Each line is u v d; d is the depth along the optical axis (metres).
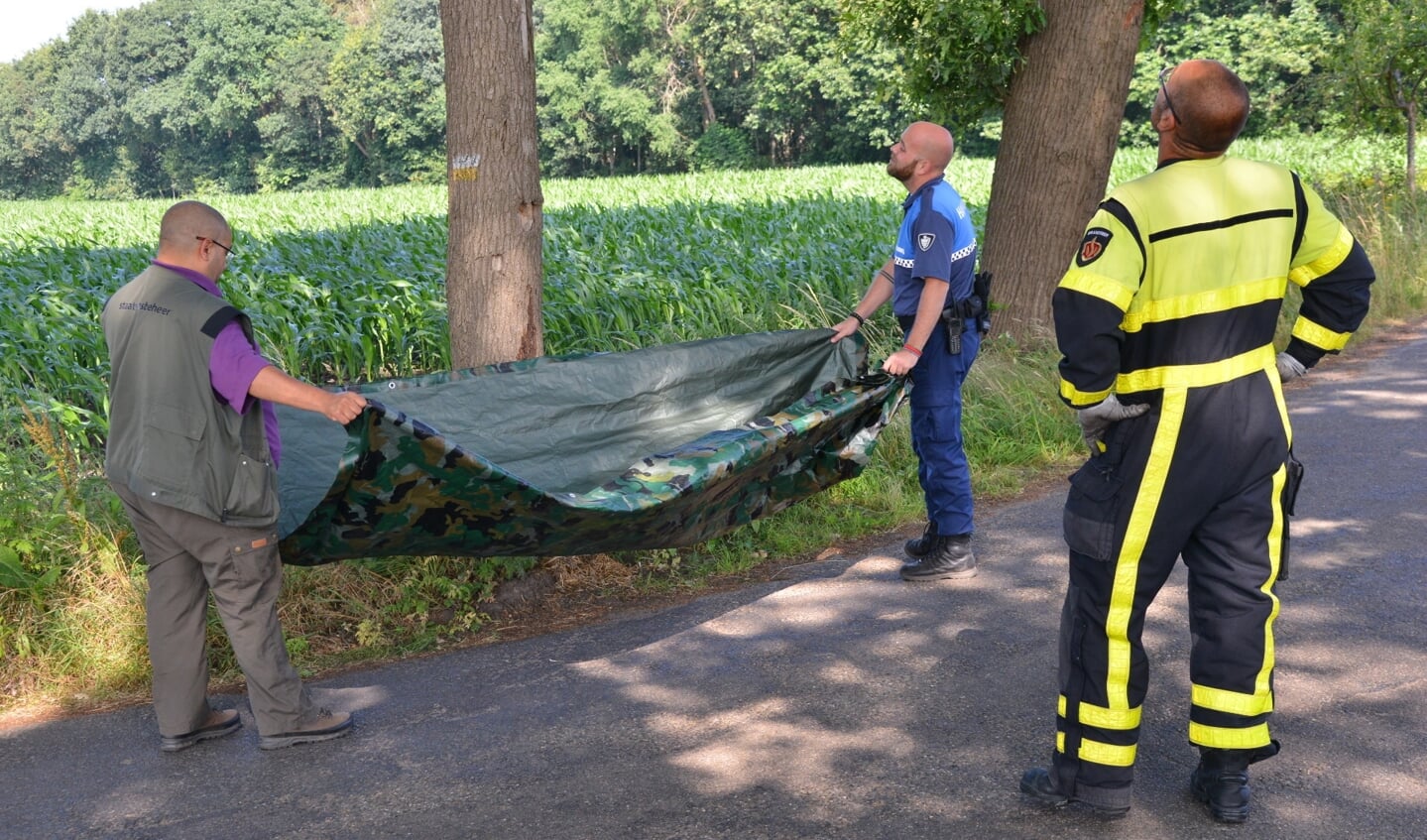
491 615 4.19
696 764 2.96
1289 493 2.54
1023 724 3.12
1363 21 16.75
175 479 2.89
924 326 4.05
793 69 62.28
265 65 85.38
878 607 4.09
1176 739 3.01
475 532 3.46
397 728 3.25
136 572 3.94
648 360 4.67
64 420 5.18
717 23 64.75
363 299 8.06
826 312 8.15
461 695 3.47
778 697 3.36
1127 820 2.62
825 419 4.17
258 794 2.88
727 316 8.25
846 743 3.05
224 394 2.88
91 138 95.56
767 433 4.05
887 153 63.91
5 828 2.75
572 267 9.29
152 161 95.19
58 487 4.44
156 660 3.10
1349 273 2.55
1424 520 4.72
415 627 4.07
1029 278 7.77
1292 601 3.92
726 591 4.36
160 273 2.97
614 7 66.31
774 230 12.55
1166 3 8.05
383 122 77.88
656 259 10.52
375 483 3.15
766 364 4.75
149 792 2.92
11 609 3.78
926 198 4.11
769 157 71.81
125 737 3.26
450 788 2.88
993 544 4.76
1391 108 16.88
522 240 4.68
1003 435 6.35
